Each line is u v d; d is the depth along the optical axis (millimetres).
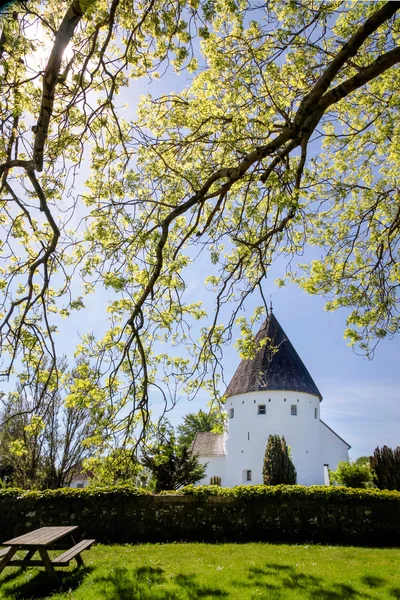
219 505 13977
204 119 8555
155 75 7016
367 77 5129
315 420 36312
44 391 5855
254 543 12898
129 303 7492
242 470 34656
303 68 8039
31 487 19172
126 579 7914
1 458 20469
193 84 8359
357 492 14016
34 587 7715
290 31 6758
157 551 11320
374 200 11391
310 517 13781
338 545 12844
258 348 8836
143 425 6121
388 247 9938
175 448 6406
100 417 6418
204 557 10312
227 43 7777
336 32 8352
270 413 35094
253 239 8133
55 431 19891
